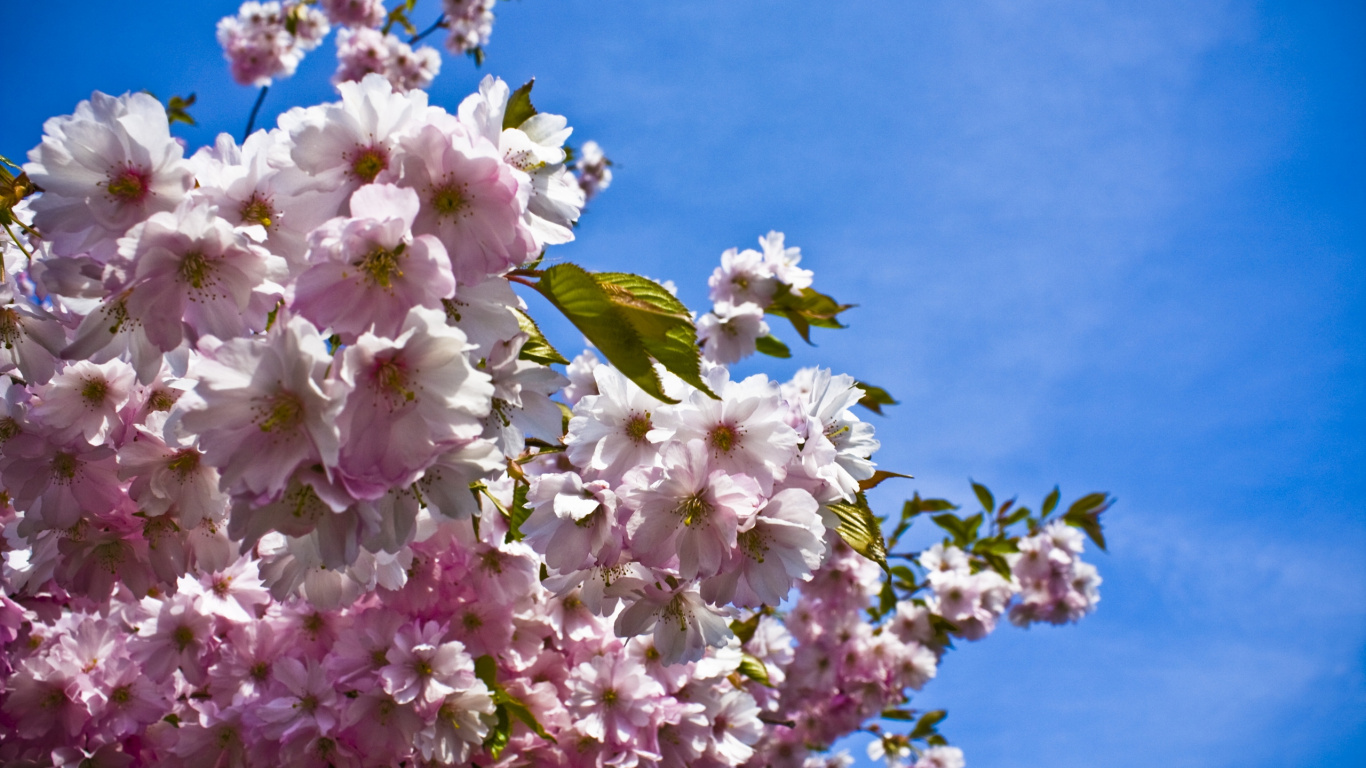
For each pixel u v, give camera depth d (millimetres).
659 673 1220
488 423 1028
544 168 1006
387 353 955
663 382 1039
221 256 978
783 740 2438
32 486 1066
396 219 953
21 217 1044
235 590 1193
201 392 950
